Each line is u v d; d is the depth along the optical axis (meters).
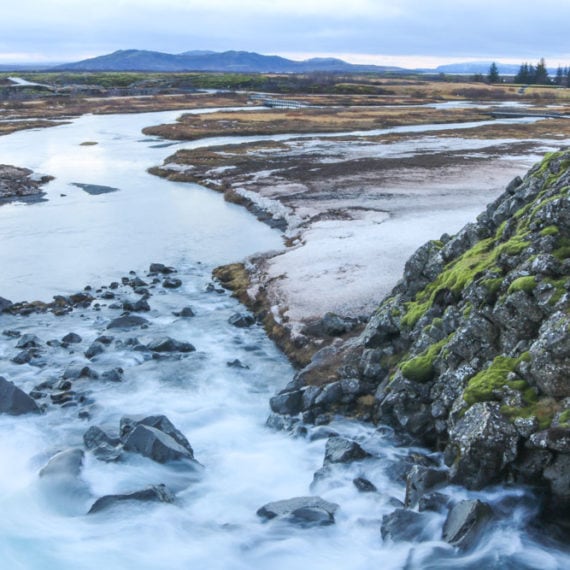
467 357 18.58
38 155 86.75
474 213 47.31
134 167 78.12
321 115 132.12
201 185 66.50
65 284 37.22
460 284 20.89
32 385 24.52
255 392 24.36
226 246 44.50
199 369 26.12
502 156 77.25
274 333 29.28
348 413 21.17
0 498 17.19
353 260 36.84
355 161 75.50
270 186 61.75
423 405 19.28
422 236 41.03
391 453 18.62
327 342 26.95
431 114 136.38
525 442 15.25
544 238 18.78
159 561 14.66
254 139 100.12
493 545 14.39
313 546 15.12
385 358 22.39
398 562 14.39
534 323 17.30
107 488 17.48
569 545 14.41
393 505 16.42
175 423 21.67
